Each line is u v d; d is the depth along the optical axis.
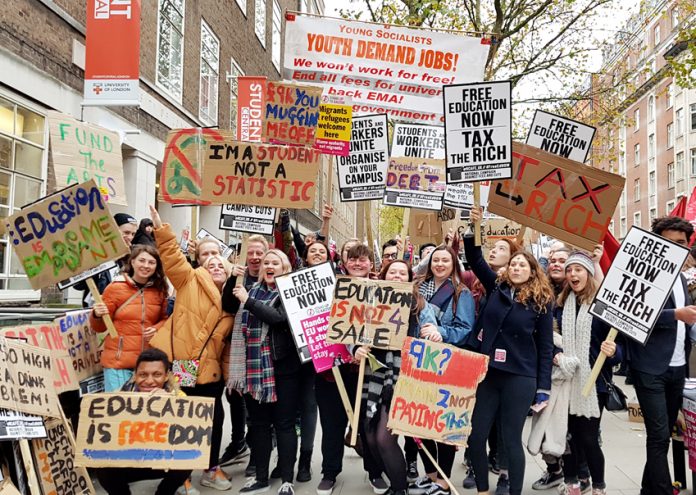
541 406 4.08
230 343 4.75
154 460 3.55
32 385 3.53
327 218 6.04
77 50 9.54
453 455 4.48
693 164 36.72
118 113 10.97
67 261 4.14
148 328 4.46
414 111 6.43
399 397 3.97
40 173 8.71
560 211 4.62
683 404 4.47
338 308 4.17
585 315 4.30
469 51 6.38
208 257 4.82
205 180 4.68
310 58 6.39
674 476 4.71
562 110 16.97
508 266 4.32
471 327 4.46
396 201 5.60
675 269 3.90
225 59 17.48
